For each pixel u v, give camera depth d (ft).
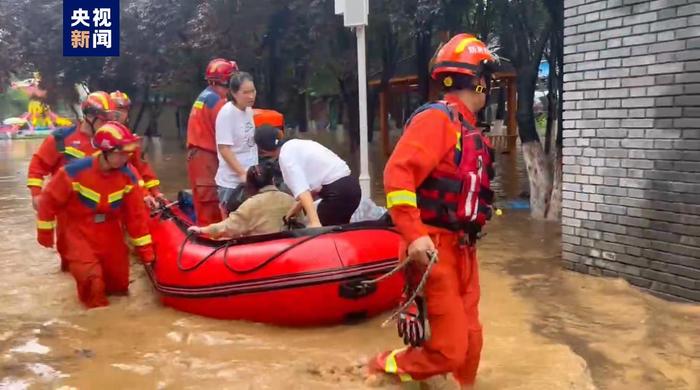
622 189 18.47
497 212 12.39
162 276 17.42
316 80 72.74
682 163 16.96
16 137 115.85
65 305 17.90
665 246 17.53
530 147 28.73
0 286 19.74
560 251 22.58
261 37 50.52
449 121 10.66
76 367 13.47
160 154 68.33
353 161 54.75
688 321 15.76
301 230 15.78
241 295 15.64
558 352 13.76
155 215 20.29
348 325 15.94
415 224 10.33
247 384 12.43
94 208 17.56
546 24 32.17
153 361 13.76
